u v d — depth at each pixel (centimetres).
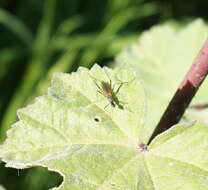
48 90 27
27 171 47
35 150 26
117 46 56
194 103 36
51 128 26
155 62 42
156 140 26
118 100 27
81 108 27
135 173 25
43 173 47
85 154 26
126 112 27
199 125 26
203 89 38
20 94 53
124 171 25
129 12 58
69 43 57
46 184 47
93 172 25
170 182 25
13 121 51
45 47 57
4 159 25
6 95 56
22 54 57
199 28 44
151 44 44
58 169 25
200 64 26
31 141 26
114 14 57
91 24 62
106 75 27
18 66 57
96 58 56
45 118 26
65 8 61
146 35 44
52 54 57
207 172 25
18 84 57
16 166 25
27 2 61
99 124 26
